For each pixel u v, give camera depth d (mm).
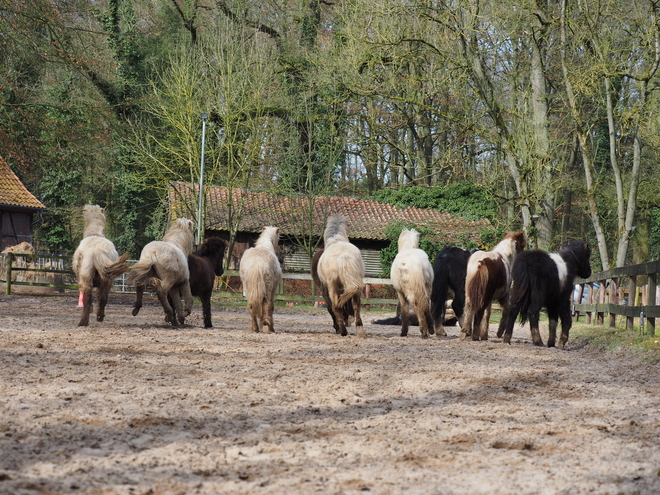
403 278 13180
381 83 32531
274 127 36094
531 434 5203
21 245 29406
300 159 36500
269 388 6785
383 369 8367
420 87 33969
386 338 12875
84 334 11195
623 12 26203
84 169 28688
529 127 28844
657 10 24641
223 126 34719
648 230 40781
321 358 9234
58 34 23844
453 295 17156
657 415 5996
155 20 46000
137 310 14672
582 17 26281
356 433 5113
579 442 4984
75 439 4598
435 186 39000
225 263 34969
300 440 4855
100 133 27656
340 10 32531
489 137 29422
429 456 4516
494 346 11820
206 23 41375
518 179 28438
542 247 33250
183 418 5344
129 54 42188
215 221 36219
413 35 28828
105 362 7980
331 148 36188
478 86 27891
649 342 10969
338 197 40344
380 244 37844
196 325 14594
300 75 38250
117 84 39625
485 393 6949
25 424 4879
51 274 28547
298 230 36250
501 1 26359
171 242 13391
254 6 41031
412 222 37562
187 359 8617
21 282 25578
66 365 7645
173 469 4047
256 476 3969
